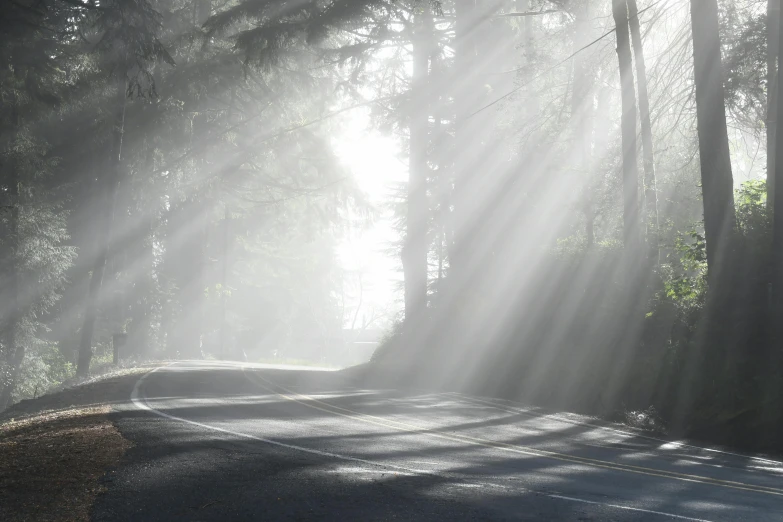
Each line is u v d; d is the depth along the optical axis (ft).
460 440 37.83
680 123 83.10
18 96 108.58
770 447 46.24
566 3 92.17
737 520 21.61
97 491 24.16
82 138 131.85
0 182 114.11
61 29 99.96
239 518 21.02
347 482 25.38
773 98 70.28
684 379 56.34
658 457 35.99
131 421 40.04
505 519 20.98
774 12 68.85
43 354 127.75
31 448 33.01
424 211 108.88
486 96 102.17
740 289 56.18
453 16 105.91
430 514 21.39
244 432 36.76
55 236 116.67
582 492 25.09
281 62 120.26
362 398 59.57
